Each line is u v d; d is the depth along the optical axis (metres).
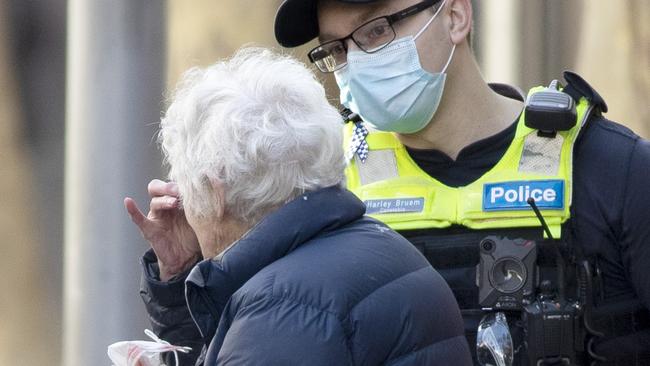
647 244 8.53
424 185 9.27
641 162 8.65
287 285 6.82
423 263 7.48
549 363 8.69
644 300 8.60
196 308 7.12
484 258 8.90
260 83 7.29
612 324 8.74
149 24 19.86
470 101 9.20
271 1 22.86
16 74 26.03
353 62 9.19
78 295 19.61
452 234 9.09
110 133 19.56
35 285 25.36
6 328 25.09
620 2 24.39
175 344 8.94
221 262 7.09
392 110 9.12
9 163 25.81
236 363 6.66
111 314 19.52
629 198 8.59
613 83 24.53
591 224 8.71
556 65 24.52
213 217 7.34
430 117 9.18
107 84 19.61
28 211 25.66
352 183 9.52
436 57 9.09
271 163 7.14
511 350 8.70
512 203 8.92
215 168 7.17
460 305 9.01
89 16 19.56
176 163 7.41
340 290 6.84
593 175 8.75
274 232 7.08
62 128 26.05
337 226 7.27
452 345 7.32
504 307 8.82
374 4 9.05
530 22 24.34
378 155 9.49
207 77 7.42
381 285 7.01
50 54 26.14
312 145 7.22
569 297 8.77
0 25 25.92
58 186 25.83
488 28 24.56
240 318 6.81
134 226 19.56
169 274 9.01
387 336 6.89
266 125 7.15
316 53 9.46
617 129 8.90
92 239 19.58
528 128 9.05
